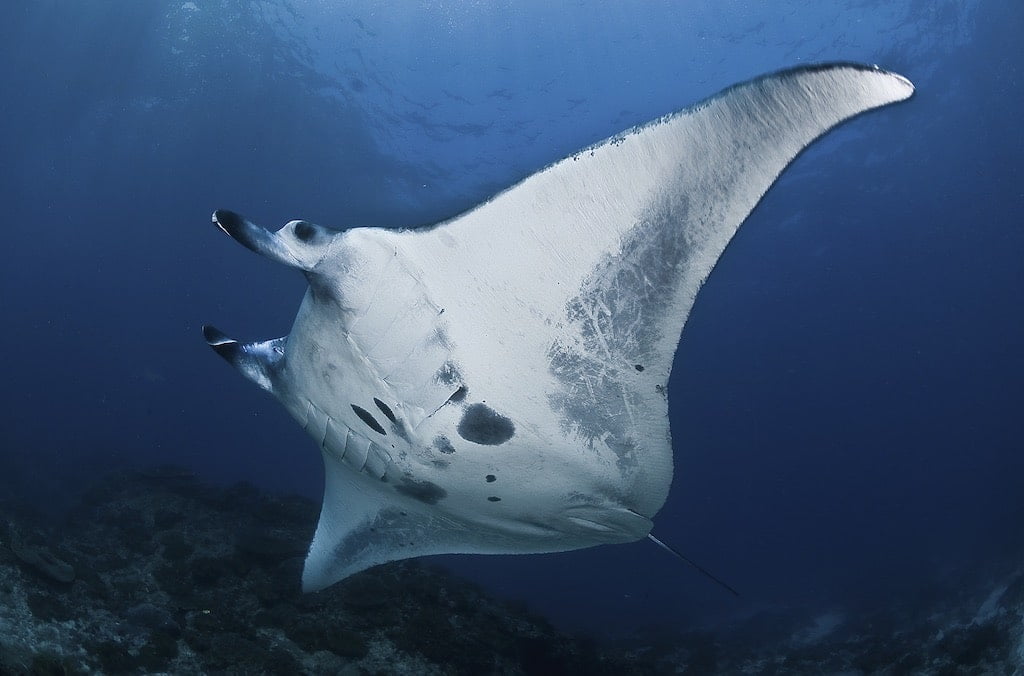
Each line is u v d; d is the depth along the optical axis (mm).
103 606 4824
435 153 16562
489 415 2248
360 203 18250
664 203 2047
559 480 2416
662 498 2566
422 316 2139
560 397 2252
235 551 5820
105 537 6582
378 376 2209
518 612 6883
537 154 16203
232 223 1954
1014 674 7262
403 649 5191
